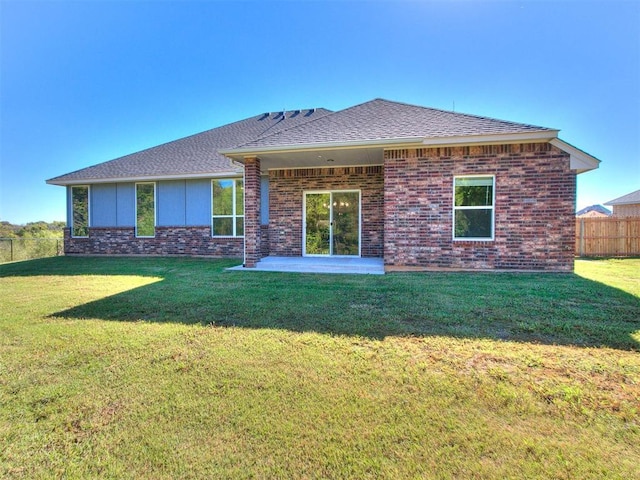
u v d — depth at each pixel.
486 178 8.66
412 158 8.91
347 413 2.50
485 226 8.70
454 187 8.77
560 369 3.15
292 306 5.42
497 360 3.34
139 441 2.23
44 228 29.88
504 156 8.49
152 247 14.73
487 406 2.57
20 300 6.05
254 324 4.54
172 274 9.09
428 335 4.03
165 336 4.11
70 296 6.36
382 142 8.55
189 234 14.33
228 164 13.80
